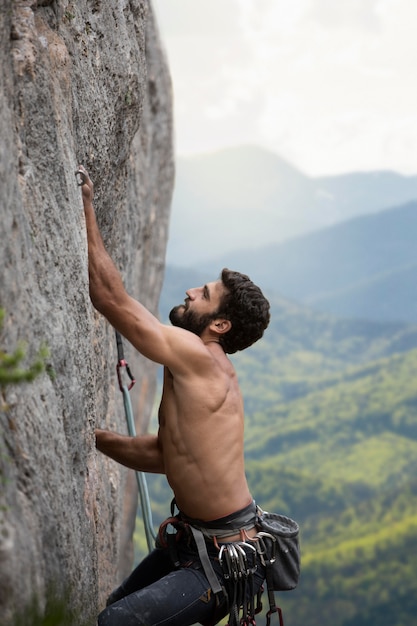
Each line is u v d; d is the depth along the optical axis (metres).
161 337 3.08
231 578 3.02
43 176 2.87
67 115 3.26
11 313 2.34
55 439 2.69
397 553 93.25
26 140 2.78
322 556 98.12
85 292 3.17
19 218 2.52
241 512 3.10
